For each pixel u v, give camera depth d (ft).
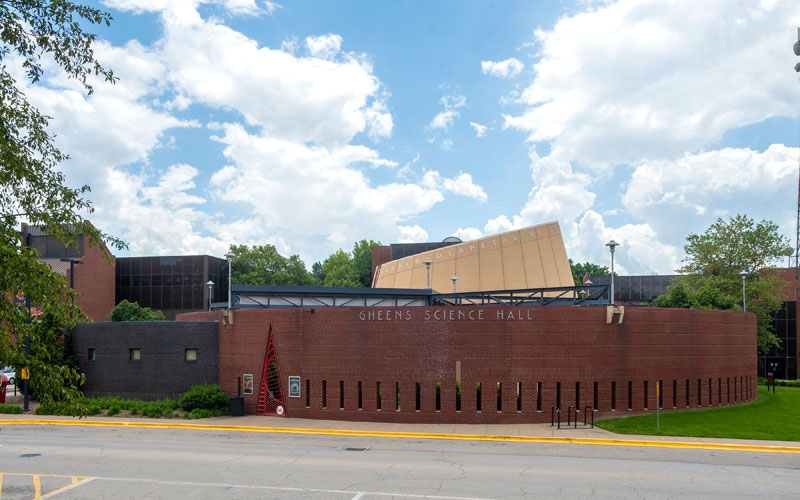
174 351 114.73
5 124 33.71
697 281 204.54
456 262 178.60
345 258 336.08
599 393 97.14
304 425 94.07
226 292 251.80
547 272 170.81
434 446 78.38
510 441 82.33
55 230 35.19
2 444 80.02
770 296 197.47
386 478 59.77
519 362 95.40
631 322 99.96
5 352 33.22
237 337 110.42
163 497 53.31
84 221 35.94
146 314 191.83
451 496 53.31
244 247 265.54
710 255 204.33
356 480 58.95
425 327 96.89
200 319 124.26
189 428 94.79
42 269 34.09
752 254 200.64
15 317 33.27
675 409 103.35
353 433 88.53
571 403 95.81
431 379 96.02
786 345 216.54
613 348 98.48
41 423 99.86
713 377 111.24
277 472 62.54
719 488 56.18
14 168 33.45
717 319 113.39
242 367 109.19
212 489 55.88
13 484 57.77
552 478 59.77
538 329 96.22
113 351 118.52
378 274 209.15
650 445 79.66
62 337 122.42
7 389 142.20
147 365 115.96
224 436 86.94
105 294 222.28
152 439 84.17
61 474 61.82
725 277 203.41
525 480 58.90
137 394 116.06
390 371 97.25
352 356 99.19
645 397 100.73
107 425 97.60
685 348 105.81
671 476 60.95
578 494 53.88
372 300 126.31
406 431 87.76
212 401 106.01
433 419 95.25
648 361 100.94
